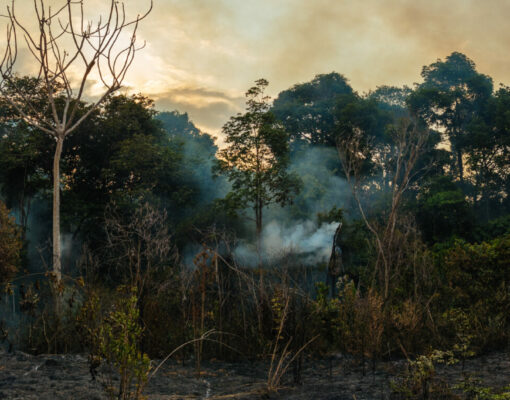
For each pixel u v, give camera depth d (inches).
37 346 285.6
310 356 288.0
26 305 293.7
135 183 1222.3
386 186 1788.9
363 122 1879.9
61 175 1221.1
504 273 315.0
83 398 183.2
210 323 320.8
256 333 302.5
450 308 331.0
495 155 2097.7
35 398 180.9
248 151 1029.2
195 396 205.0
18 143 1161.4
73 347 289.0
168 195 1267.2
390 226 380.8
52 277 306.5
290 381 235.8
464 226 1552.7
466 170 2188.7
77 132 1161.4
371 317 281.0
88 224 1058.1
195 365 275.3
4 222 363.3
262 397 205.8
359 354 276.5
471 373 216.7
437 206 1547.7
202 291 297.1
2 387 194.9
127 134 1255.5
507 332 287.9
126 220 993.5
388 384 211.2
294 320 287.0
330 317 320.5
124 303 218.8
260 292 311.1
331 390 207.8
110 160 1184.8
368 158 1657.2
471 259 326.0
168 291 339.6
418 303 313.3
